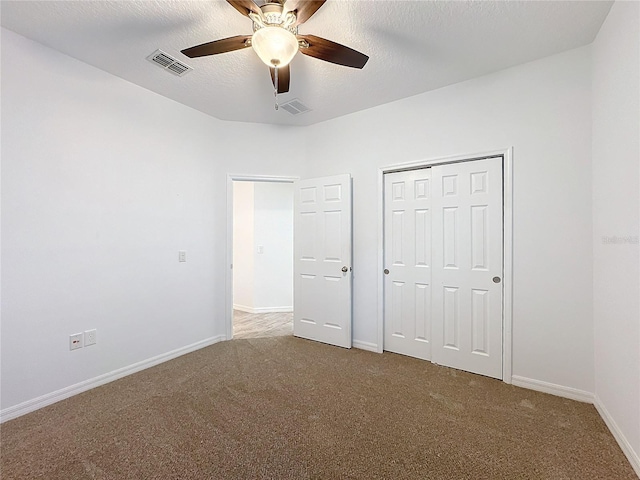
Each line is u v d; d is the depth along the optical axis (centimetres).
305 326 361
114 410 208
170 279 301
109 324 254
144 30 202
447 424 191
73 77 233
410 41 213
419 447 170
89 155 242
